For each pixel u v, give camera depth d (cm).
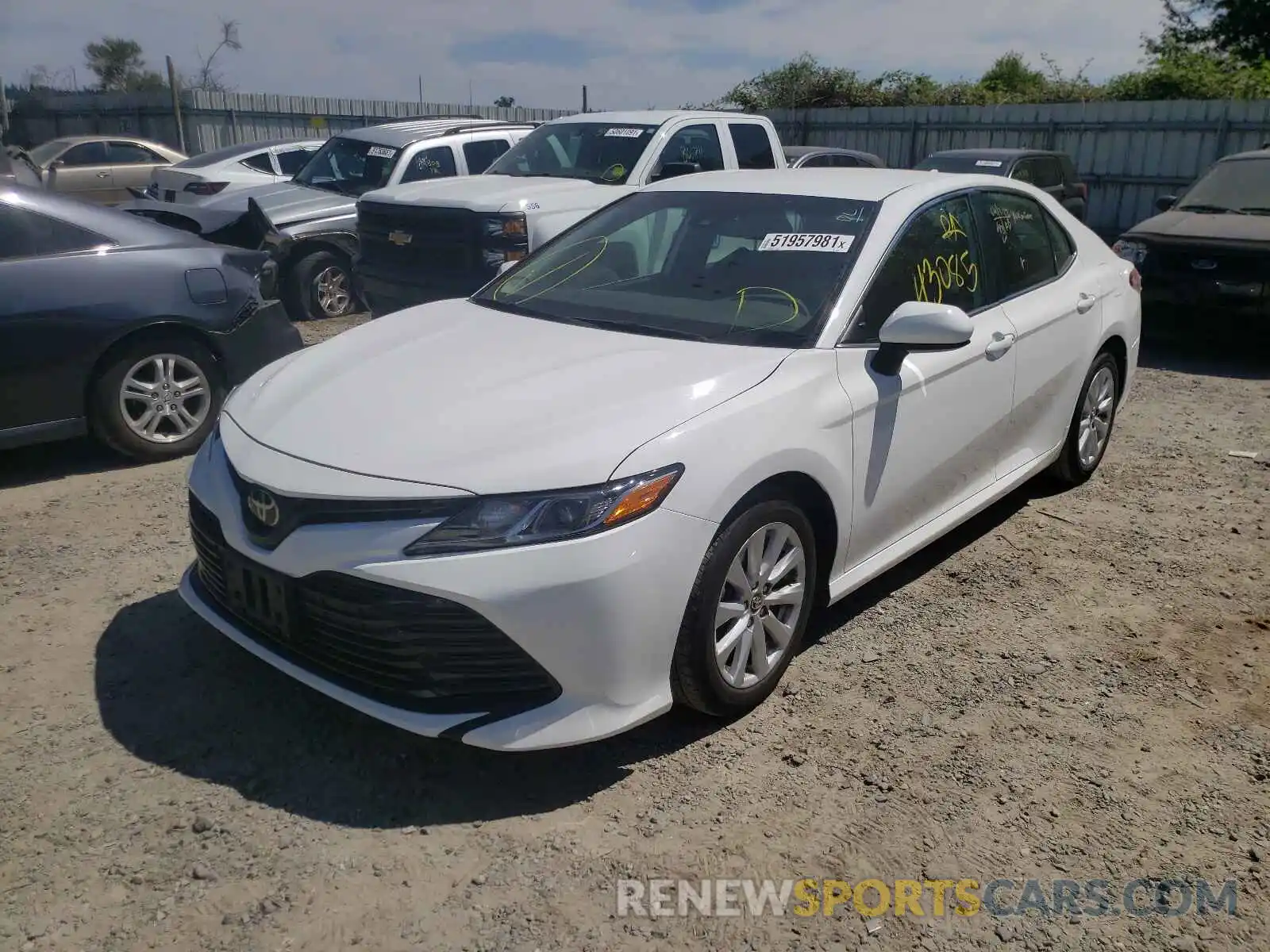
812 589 359
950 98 2773
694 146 867
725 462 311
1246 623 416
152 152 1827
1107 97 2509
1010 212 484
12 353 529
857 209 411
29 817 291
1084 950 254
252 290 618
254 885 268
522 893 267
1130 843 290
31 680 359
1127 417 707
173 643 384
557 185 800
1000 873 278
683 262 419
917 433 394
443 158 1048
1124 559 475
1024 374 463
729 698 332
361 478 294
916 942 255
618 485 291
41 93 2564
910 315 361
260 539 310
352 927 255
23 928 252
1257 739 339
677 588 301
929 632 406
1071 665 383
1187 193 986
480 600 279
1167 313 871
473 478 287
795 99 2786
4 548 468
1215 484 573
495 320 406
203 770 313
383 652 291
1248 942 257
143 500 531
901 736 337
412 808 299
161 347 580
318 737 330
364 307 1059
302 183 1090
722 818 297
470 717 289
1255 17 2475
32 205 546
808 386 346
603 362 348
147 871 272
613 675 295
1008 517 525
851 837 290
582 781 312
